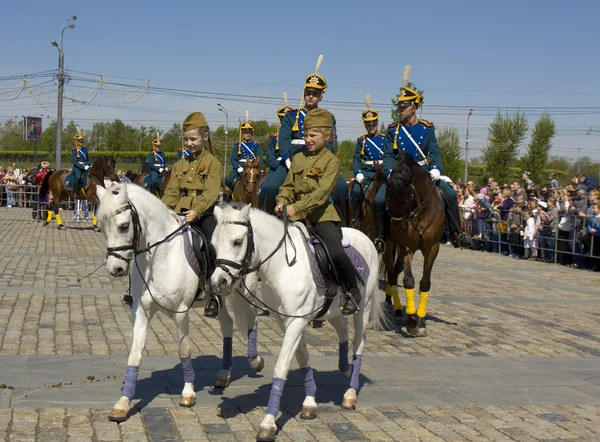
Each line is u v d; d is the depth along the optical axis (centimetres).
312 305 578
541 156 5003
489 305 1251
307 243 586
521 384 754
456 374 782
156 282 589
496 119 5159
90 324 929
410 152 1023
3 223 2581
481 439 575
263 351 841
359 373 711
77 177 2367
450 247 2483
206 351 820
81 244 1961
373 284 669
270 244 559
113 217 541
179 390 666
